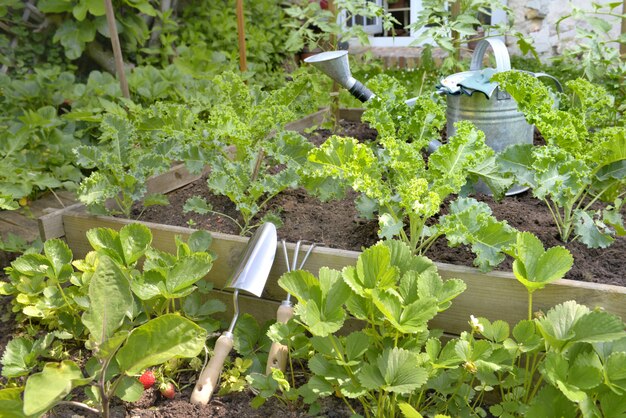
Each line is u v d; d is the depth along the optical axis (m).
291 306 1.87
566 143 1.99
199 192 2.75
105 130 2.51
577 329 1.44
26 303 2.04
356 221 2.33
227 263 2.12
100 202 2.34
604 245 1.89
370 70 4.21
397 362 1.45
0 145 3.34
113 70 5.57
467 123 2.03
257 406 1.68
